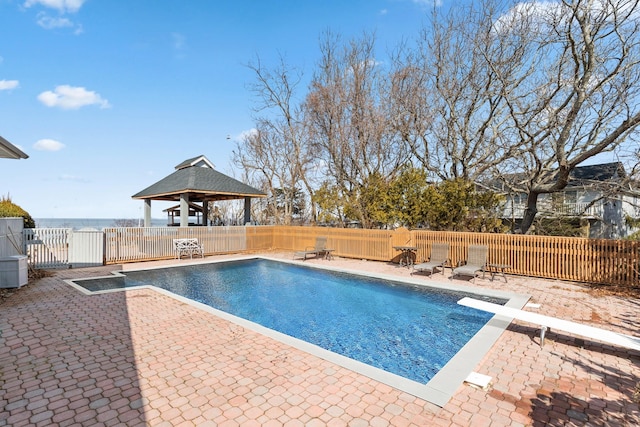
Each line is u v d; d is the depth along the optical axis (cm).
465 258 1205
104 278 1045
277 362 448
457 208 1386
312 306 845
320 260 1478
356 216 1773
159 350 486
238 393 367
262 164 3173
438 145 1978
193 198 2316
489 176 1984
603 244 961
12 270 850
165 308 700
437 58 1838
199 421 315
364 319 745
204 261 1412
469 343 520
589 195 2375
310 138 2388
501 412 336
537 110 1478
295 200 3250
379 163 2080
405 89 1962
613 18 1192
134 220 3519
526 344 525
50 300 755
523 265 1096
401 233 1365
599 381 404
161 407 339
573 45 1273
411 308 819
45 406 339
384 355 563
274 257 1562
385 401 354
